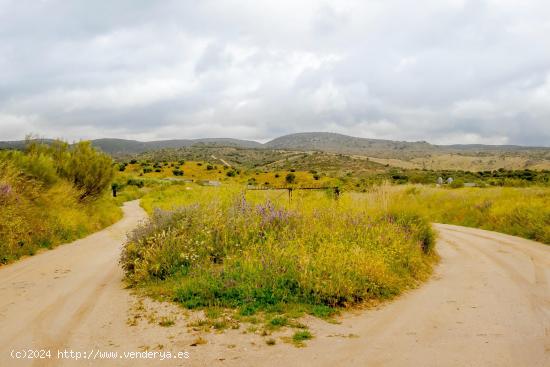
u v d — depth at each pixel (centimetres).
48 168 1858
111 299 759
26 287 864
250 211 1166
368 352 502
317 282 712
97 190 2333
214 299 698
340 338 550
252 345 521
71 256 1260
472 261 1154
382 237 1029
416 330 587
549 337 552
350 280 736
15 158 1756
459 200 2662
